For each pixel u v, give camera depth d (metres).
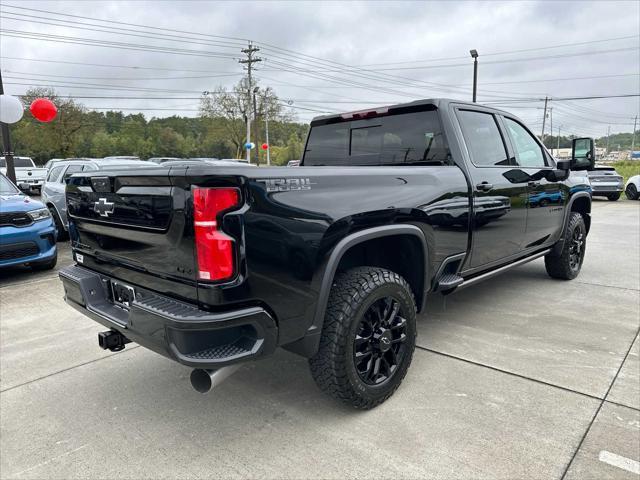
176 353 1.90
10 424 2.51
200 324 1.85
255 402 2.69
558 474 1.99
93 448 2.28
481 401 2.61
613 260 6.38
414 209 2.65
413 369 3.03
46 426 2.49
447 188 2.95
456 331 3.69
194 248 1.89
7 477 2.08
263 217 1.96
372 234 2.39
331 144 3.94
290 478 2.02
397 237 2.72
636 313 4.09
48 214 5.84
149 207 2.07
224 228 1.86
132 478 2.05
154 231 2.07
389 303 2.54
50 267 6.09
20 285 5.39
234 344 2.00
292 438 2.32
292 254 2.06
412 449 2.20
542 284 5.10
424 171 2.87
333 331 2.28
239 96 51.62
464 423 2.40
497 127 3.70
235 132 53.47
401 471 2.04
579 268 5.36
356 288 2.34
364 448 2.22
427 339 3.53
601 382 2.80
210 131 54.19
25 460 2.20
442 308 4.28
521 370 2.99
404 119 3.41
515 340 3.49
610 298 4.55
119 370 3.15
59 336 3.79
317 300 2.19
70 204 2.76
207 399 2.73
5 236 5.27
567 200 4.70
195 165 1.92
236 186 1.88
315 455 2.18
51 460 2.19
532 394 2.68
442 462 2.09
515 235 3.80
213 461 2.16
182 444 2.30
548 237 4.50
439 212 2.87
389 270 2.80
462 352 3.29
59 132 46.12
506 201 3.56
